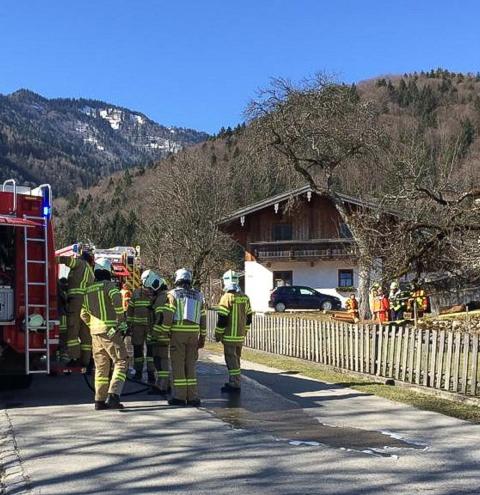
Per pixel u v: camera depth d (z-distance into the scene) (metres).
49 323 9.09
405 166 18.94
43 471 5.79
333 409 8.68
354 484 5.39
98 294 8.62
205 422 7.83
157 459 6.16
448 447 6.62
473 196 16.75
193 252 45.41
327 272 43.59
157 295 10.32
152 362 10.88
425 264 17.83
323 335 13.86
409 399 9.45
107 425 7.66
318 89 29.88
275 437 7.05
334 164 29.81
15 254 9.07
